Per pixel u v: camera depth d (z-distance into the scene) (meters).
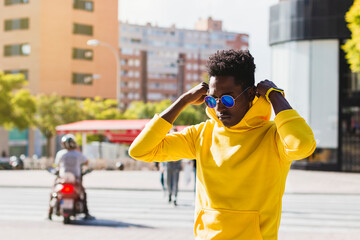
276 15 28.83
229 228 2.43
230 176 2.45
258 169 2.43
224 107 2.44
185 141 2.68
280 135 2.35
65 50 66.88
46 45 65.62
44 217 11.12
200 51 128.38
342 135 26.94
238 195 2.44
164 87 126.19
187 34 127.56
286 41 28.34
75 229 9.36
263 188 2.43
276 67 28.97
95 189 17.98
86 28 68.75
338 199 15.08
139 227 9.70
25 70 65.69
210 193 2.50
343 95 27.05
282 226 10.08
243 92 2.43
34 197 15.39
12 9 66.19
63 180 10.17
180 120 51.59
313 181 20.62
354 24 18.02
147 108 58.44
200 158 2.58
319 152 27.17
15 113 49.03
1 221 10.48
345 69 27.09
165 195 14.49
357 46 18.17
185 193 16.66
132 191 17.38
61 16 66.62
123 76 121.69
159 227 9.73
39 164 35.97
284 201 14.51
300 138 2.27
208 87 2.61
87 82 68.75
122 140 35.75
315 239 8.36
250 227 2.42
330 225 10.22
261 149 2.44
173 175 13.35
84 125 33.41
